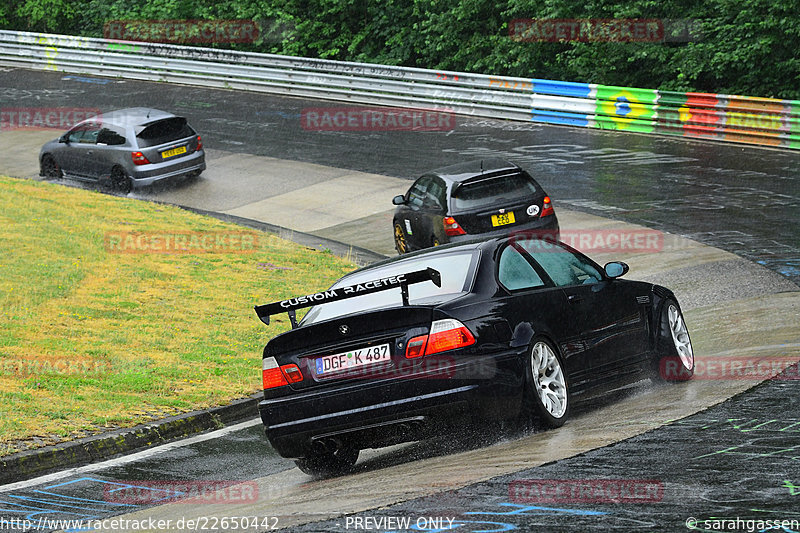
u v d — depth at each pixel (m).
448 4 112.94
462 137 80.81
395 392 19.89
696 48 92.19
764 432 18.12
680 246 48.72
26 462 24.20
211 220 61.97
